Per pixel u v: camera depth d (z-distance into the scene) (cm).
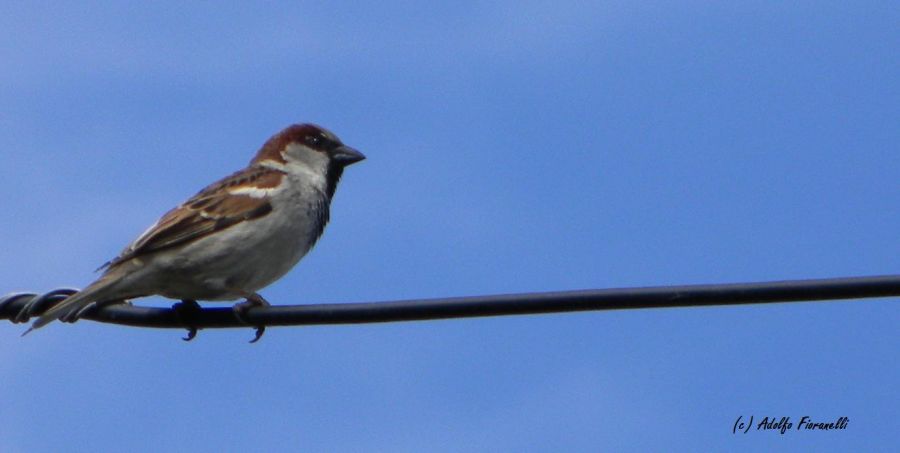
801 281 841
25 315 1041
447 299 889
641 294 859
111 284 1105
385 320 923
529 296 873
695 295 852
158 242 1145
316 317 959
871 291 829
